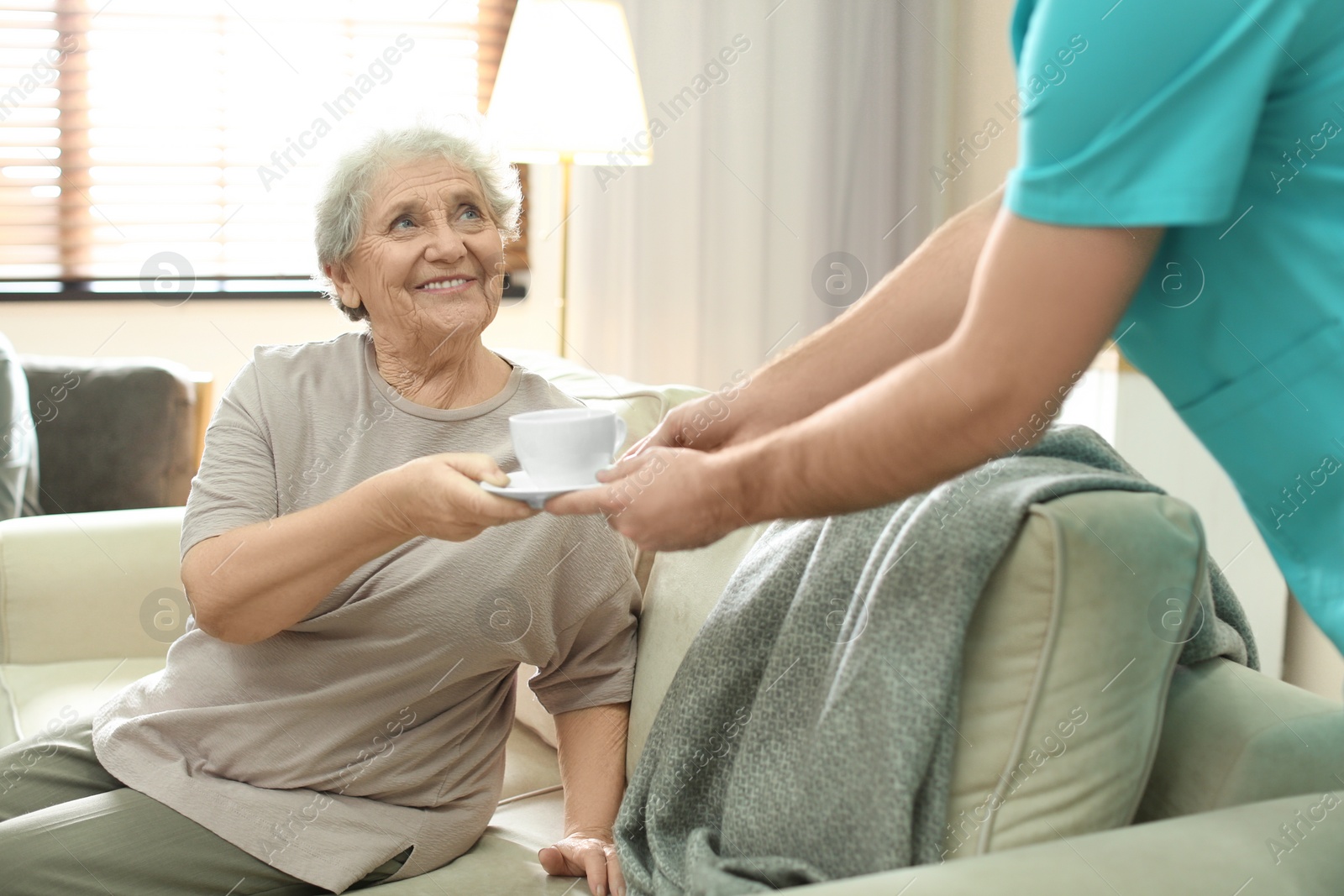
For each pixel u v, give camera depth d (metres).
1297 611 2.09
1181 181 0.63
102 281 2.94
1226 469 0.79
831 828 0.87
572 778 1.24
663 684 1.21
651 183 3.14
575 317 3.16
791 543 1.04
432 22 3.07
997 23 3.10
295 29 2.99
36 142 2.85
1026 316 0.68
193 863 1.07
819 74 3.19
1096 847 0.74
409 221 1.20
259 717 1.14
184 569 1.11
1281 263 0.69
